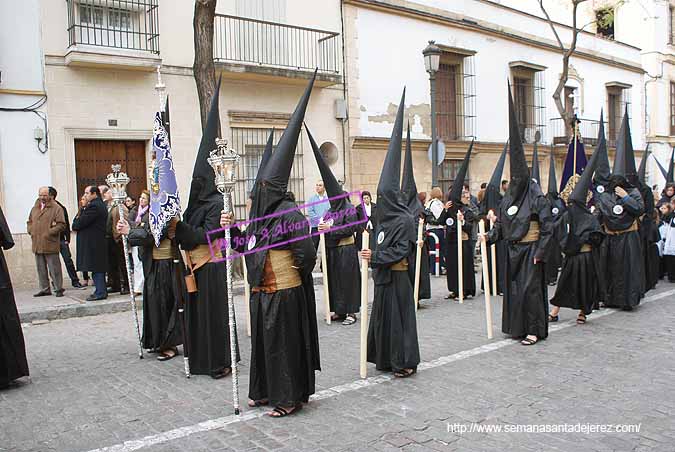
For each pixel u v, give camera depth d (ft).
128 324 31.12
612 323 29.22
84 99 41.14
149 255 24.26
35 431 16.78
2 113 38.34
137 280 36.37
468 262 37.24
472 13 67.92
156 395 19.61
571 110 84.07
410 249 20.76
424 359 23.16
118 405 18.72
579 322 29.30
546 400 18.38
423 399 18.65
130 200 38.11
